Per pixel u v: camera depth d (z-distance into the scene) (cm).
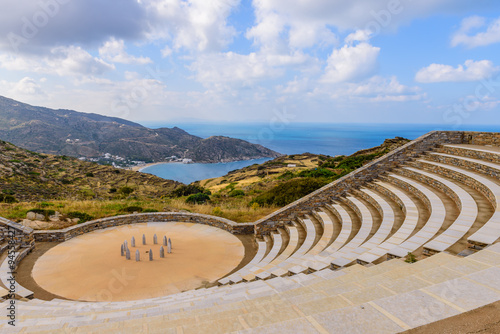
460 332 246
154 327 338
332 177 3106
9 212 1880
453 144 1784
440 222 875
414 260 612
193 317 353
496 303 293
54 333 366
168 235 1612
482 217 830
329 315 283
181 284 1052
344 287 415
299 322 273
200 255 1333
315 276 580
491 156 1344
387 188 1496
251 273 972
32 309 695
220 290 750
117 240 1521
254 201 2555
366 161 4275
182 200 3055
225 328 291
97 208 2178
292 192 2464
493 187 1033
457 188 1170
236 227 1659
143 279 1087
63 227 1702
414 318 272
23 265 1205
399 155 1786
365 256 707
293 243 1293
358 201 1514
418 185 1380
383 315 279
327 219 1445
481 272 367
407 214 1055
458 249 617
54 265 1205
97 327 383
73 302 838
